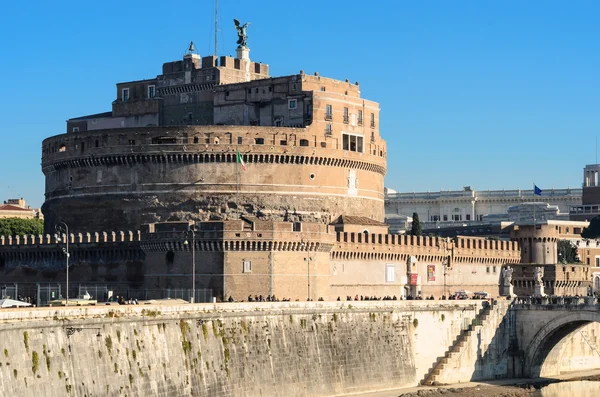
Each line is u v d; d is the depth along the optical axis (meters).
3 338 166.00
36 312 173.50
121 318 190.00
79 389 178.12
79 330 180.88
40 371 171.38
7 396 163.75
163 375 196.12
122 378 187.25
